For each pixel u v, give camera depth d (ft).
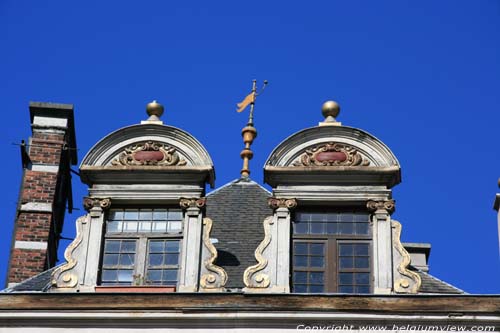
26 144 104.06
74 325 84.02
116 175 90.33
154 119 93.66
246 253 91.50
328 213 89.25
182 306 83.87
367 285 86.48
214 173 90.84
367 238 88.07
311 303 83.71
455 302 83.56
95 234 88.33
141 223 89.51
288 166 89.56
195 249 87.20
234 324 83.41
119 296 84.38
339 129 90.89
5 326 84.02
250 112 106.11
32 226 100.17
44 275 89.92
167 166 90.17
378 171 88.84
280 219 88.22
